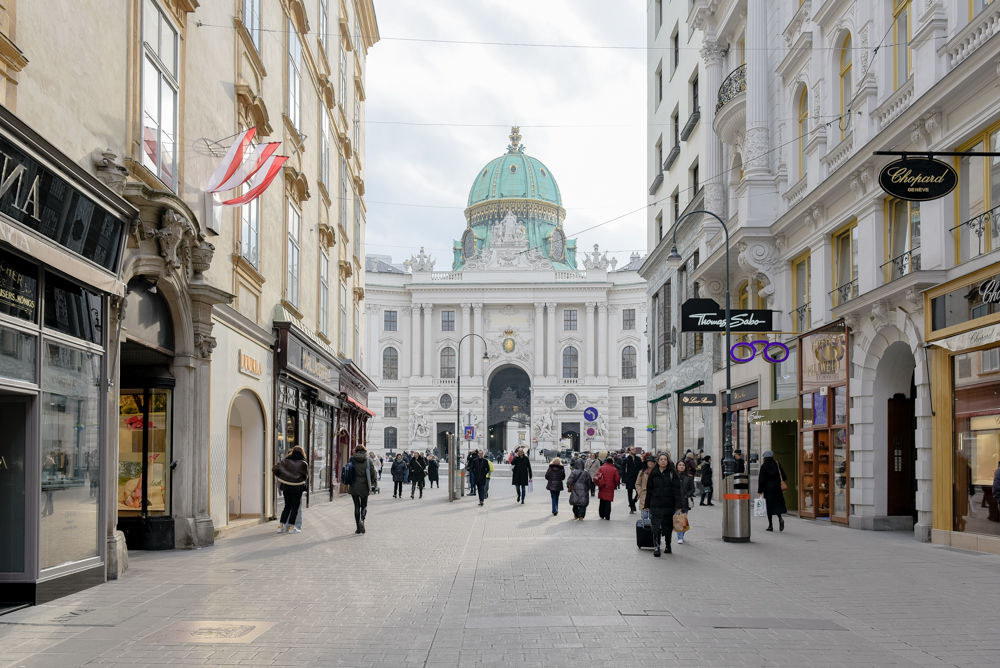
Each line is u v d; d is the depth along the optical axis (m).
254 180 16.28
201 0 14.87
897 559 13.09
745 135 25.66
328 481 28.42
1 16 8.40
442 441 81.88
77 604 9.05
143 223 11.73
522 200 92.94
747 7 25.62
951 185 12.16
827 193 19.88
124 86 11.52
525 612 8.72
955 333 14.58
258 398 18.56
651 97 42.78
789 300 23.38
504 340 83.06
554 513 22.20
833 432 20.05
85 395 10.09
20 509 8.96
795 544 15.30
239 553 13.41
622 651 7.11
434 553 13.62
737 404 27.58
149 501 13.89
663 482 13.78
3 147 7.71
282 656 6.92
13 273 8.50
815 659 6.87
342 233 31.14
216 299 14.27
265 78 19.38
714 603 9.26
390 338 84.00
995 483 13.15
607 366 82.62
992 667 6.64
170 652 7.03
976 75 13.72
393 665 6.67
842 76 20.39
